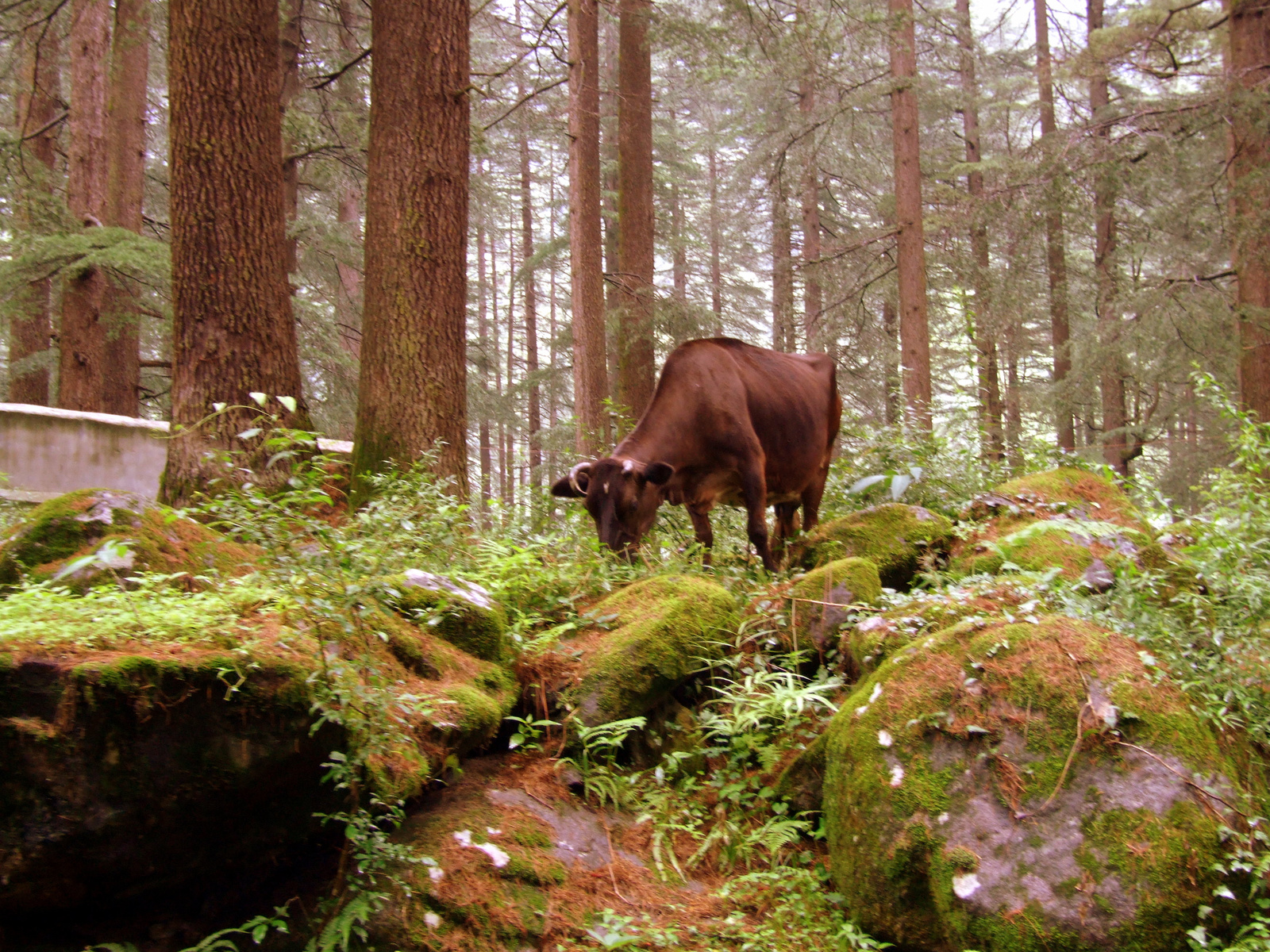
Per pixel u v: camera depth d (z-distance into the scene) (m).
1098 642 3.71
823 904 3.75
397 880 3.45
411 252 8.58
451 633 4.49
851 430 9.92
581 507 8.02
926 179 24.62
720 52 14.27
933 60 26.83
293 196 16.27
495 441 36.56
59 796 2.94
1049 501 6.63
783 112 25.17
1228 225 15.06
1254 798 3.41
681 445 7.50
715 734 4.79
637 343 16.23
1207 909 3.06
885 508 6.46
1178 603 4.79
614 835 4.12
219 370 7.88
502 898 3.56
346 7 16.39
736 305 35.16
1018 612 4.13
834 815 3.84
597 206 14.66
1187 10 16.78
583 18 14.45
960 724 3.62
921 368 17.55
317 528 3.80
